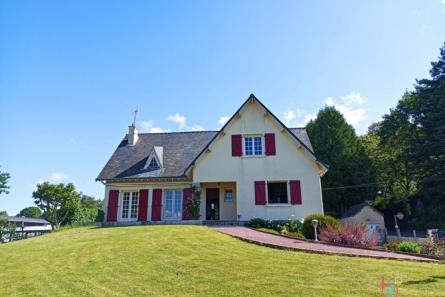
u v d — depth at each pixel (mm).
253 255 8945
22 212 87000
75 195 39000
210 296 5664
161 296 5785
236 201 20656
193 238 11617
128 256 9141
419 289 5773
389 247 12688
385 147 43750
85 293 6164
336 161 36031
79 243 11703
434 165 35188
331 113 38812
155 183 21859
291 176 19516
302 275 6824
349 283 6199
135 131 25969
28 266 8805
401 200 37031
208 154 20359
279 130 20422
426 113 37438
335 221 14898
